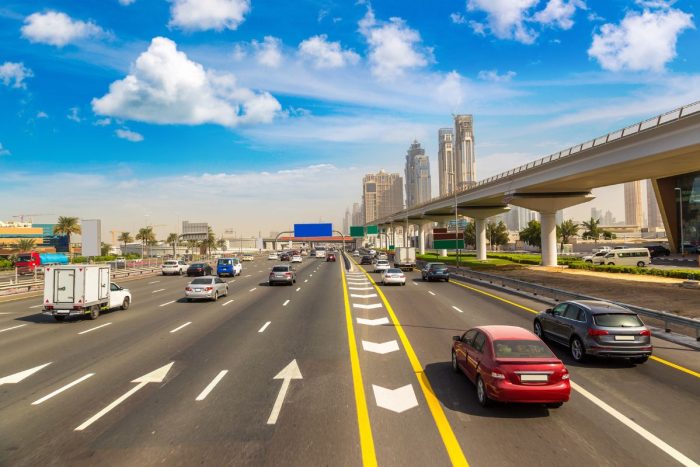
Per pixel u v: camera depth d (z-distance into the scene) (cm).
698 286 2875
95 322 1978
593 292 2797
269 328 1788
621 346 1203
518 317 2039
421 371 1169
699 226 6831
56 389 1031
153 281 4509
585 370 1191
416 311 2223
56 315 2027
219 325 1866
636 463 681
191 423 828
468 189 7131
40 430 799
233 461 684
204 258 10650
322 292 3133
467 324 1859
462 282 3897
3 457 696
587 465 674
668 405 927
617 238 14362
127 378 1114
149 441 753
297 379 1102
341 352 1378
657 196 7331
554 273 4416
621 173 4056
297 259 7800
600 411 893
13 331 1789
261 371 1172
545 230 5588
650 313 1703
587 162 3953
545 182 4788
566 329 1356
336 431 794
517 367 855
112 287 2350
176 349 1429
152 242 12925
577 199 5450
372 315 2103
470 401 945
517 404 930
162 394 992
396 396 977
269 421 838
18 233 12575
